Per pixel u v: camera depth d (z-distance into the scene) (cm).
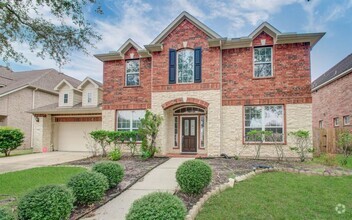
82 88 1850
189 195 663
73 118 1903
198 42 1427
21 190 729
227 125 1391
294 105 1311
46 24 984
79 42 1027
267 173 919
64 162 1306
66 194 475
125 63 1619
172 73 1453
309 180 819
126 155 1484
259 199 640
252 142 1354
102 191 604
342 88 1870
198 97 1397
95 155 1541
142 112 1562
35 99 2391
